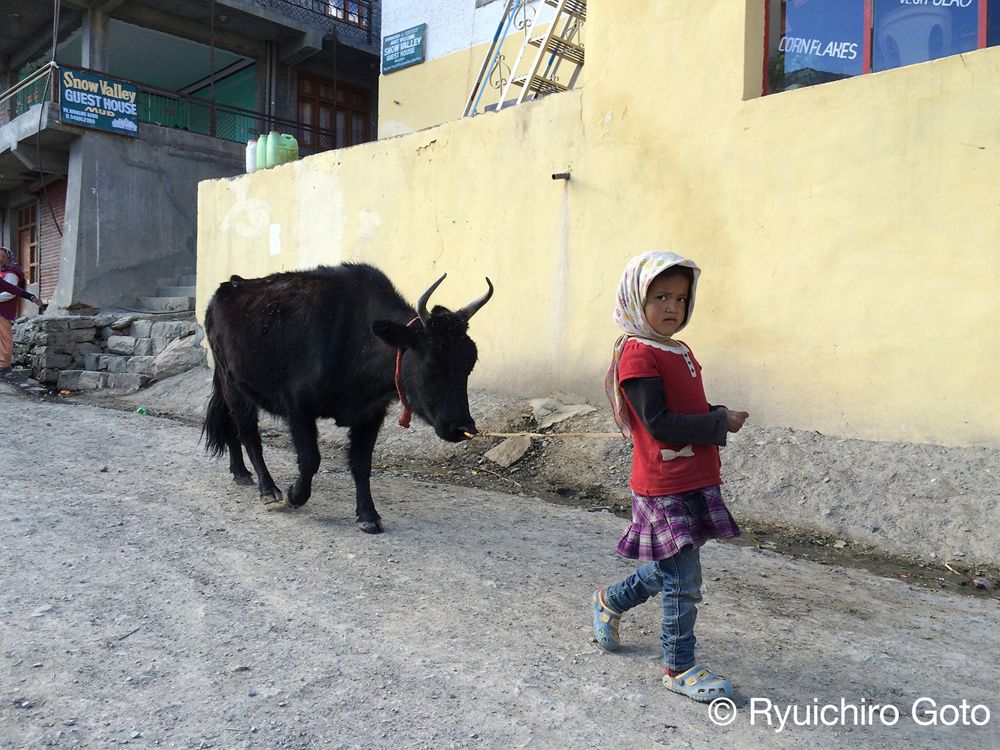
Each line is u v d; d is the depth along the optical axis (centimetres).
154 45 1842
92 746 247
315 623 349
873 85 589
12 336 1216
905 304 578
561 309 783
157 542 448
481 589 401
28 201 1827
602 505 600
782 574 452
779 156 636
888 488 543
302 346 493
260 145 1134
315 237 1029
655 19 709
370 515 491
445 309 455
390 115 1449
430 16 1371
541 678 307
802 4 716
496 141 833
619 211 737
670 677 301
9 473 582
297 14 1877
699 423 274
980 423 546
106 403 1041
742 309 661
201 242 1202
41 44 1842
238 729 261
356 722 269
